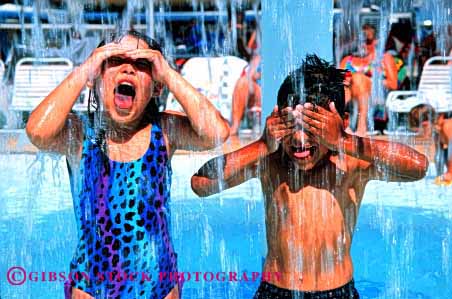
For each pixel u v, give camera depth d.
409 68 9.85
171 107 8.50
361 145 2.99
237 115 8.71
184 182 5.33
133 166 2.87
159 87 2.98
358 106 8.30
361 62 9.38
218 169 3.12
